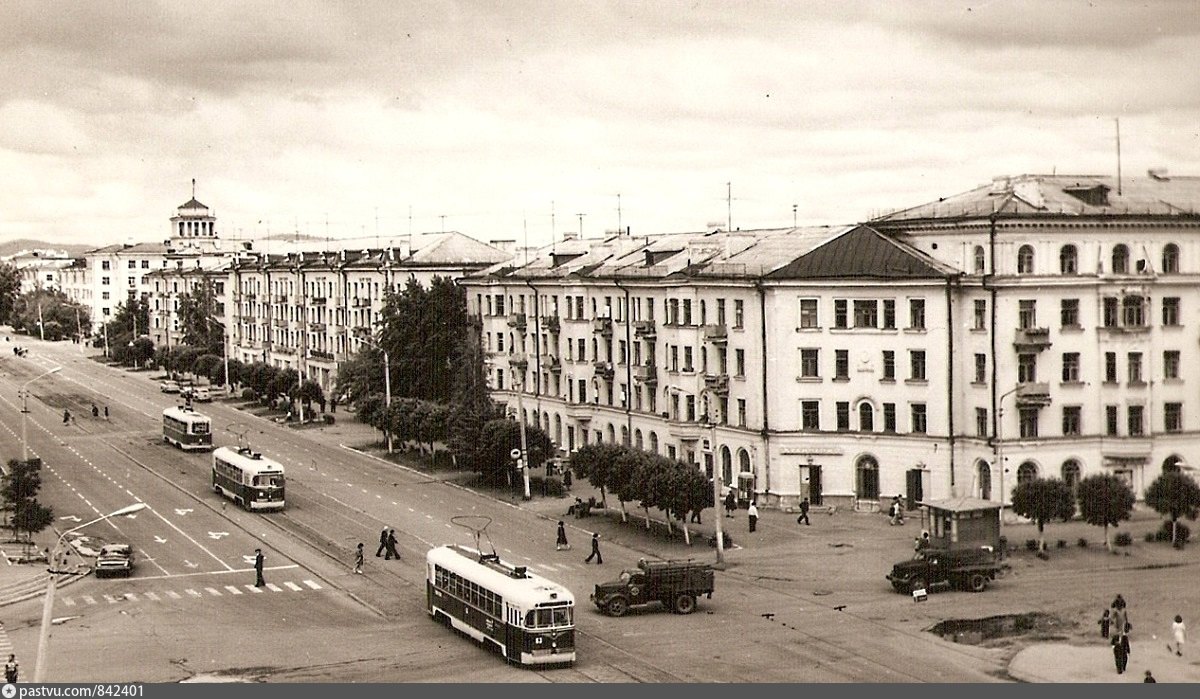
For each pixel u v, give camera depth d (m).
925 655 62.91
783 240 112.69
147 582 83.31
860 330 101.69
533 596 61.69
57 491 118.50
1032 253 97.12
